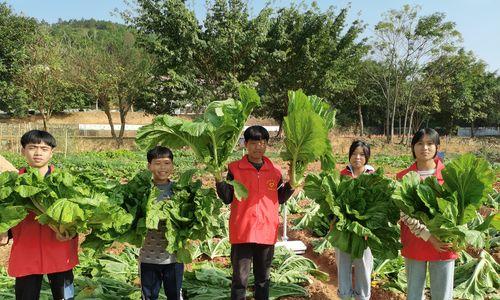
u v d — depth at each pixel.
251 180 4.27
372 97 40.88
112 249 6.82
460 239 3.65
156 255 4.17
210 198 4.10
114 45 29.19
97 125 43.88
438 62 33.34
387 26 32.16
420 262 4.01
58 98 30.44
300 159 4.24
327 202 4.17
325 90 30.33
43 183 3.50
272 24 27.56
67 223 3.54
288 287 5.24
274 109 33.66
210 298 4.82
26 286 3.73
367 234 3.88
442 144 36.09
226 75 26.48
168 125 3.90
